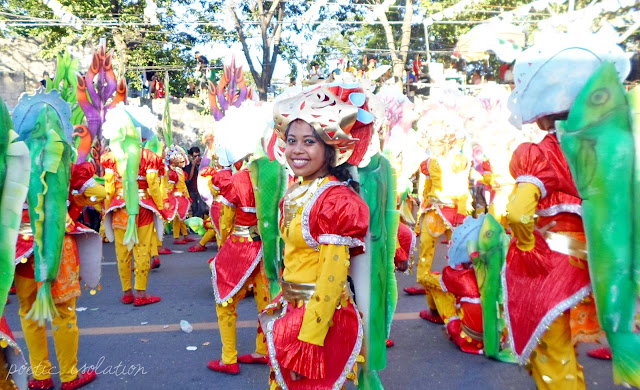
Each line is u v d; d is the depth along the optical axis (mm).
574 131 2400
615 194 2338
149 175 5266
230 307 3609
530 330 2518
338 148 2129
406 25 13305
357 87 2268
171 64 19641
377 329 2430
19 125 2965
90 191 3309
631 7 5297
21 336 4371
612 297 2344
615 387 3189
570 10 6086
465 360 3732
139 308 5215
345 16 16344
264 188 3479
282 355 2043
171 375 3580
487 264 3602
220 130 3889
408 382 3383
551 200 2533
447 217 4848
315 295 1996
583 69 2393
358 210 2014
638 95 2342
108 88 6609
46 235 2936
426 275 4348
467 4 9656
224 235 3645
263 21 16516
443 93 5281
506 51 3117
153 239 6992
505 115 5254
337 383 2053
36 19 11945
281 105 2217
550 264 2490
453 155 5020
